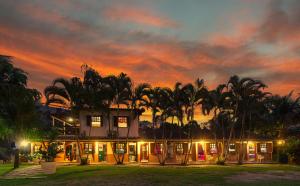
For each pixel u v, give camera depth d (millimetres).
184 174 29672
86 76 41406
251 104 44156
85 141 44844
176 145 47875
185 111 43250
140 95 43281
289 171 33688
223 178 27172
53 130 41875
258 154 50062
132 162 45344
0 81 29297
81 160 41344
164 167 37312
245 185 23453
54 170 30969
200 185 23422
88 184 23844
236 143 49750
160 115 43844
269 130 52406
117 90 42469
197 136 49281
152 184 23828
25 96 32406
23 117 35344
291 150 45562
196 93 42750
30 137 38438
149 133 49719
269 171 33438
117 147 45906
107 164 42156
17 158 35125
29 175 29156
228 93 43406
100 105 42344
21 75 29688
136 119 48312
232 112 45656
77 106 41938
